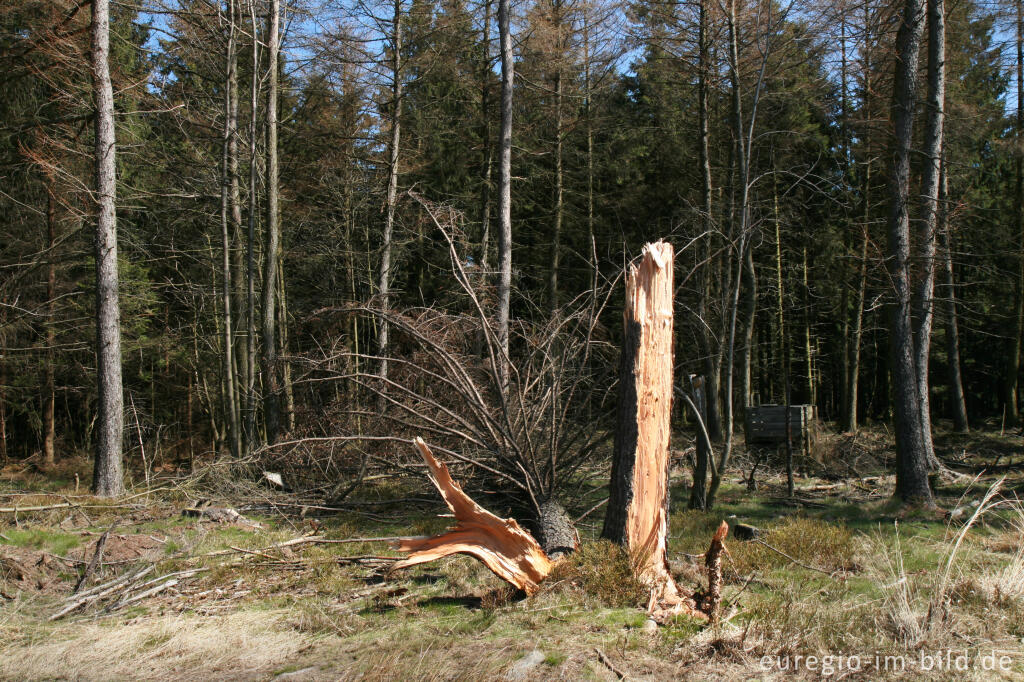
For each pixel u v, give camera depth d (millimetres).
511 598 5801
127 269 17672
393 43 16531
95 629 5797
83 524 9461
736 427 19109
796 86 13922
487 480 9617
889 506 9672
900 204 10242
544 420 9141
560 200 21375
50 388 18859
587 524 8984
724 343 10125
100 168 12141
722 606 5434
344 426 10352
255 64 14188
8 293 15672
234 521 9695
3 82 13430
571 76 20047
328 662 4707
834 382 31891
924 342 12039
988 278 21344
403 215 18938
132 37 18656
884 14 10930
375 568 7410
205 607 6301
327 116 18672
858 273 19250
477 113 21062
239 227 15594
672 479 13367
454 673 4316
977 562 6332
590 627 4906
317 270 21203
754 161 13789
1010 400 21688
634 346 5938
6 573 7277
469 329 10320
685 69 13469
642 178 21562
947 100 15922
